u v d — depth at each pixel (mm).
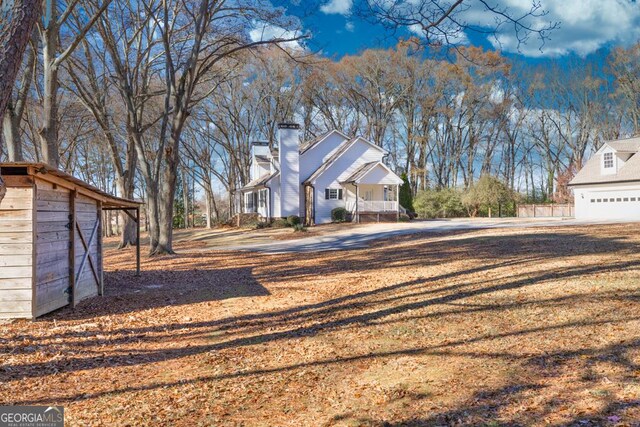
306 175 34844
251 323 7656
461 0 7406
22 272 7941
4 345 6496
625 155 25938
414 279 10383
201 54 23000
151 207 20484
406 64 39188
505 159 50906
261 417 3992
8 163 7328
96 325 7770
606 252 11312
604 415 3424
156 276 14047
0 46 3846
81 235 9875
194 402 4398
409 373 4793
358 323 7059
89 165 47219
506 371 4547
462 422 3557
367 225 29250
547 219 30297
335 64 40625
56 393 4707
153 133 32125
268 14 17516
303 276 12836
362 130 46875
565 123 47188
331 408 4086
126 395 4633
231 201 48375
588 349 4887
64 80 22703
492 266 10961
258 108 44562
